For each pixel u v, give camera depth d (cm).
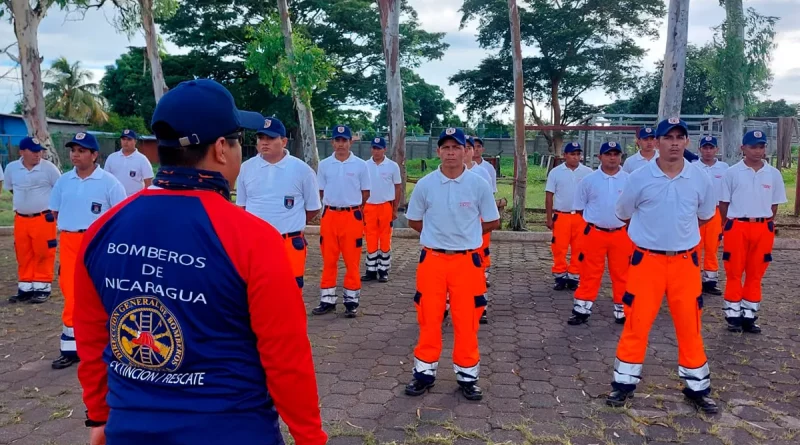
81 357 185
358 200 675
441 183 441
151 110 3616
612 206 607
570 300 745
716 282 771
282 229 553
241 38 3294
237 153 184
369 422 405
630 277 438
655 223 424
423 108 6109
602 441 378
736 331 598
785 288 786
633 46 3716
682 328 425
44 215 714
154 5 1662
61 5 1499
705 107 3691
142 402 162
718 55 1322
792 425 398
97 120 4197
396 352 551
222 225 163
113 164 884
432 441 379
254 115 203
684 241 421
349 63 3538
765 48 1307
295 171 556
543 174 2916
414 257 1045
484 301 447
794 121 1869
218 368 163
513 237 1213
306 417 177
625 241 615
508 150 4353
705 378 421
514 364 516
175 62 3384
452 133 433
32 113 1517
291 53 1517
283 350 167
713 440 379
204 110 168
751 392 453
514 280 859
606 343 573
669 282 423
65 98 4269
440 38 3641
